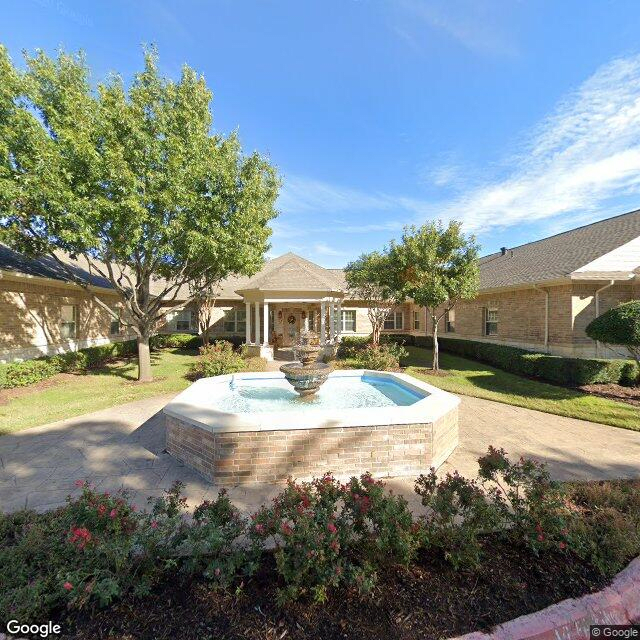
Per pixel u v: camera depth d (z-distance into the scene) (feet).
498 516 9.25
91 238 27.22
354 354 50.24
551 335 40.32
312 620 7.00
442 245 37.88
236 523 8.66
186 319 71.41
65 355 39.58
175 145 29.01
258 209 35.76
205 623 6.90
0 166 25.14
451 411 17.16
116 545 7.56
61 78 29.40
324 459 14.28
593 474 14.93
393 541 8.09
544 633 6.86
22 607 6.75
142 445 18.01
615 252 37.01
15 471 15.02
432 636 6.65
